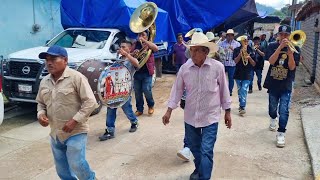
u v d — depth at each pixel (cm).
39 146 557
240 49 725
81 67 619
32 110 787
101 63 643
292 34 533
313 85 1116
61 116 332
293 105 838
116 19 878
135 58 621
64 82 329
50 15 1066
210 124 380
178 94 398
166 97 938
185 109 396
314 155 493
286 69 538
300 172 458
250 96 964
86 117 329
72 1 901
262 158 504
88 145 559
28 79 691
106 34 851
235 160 496
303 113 729
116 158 508
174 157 511
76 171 346
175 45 1142
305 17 1612
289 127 654
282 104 546
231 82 919
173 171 462
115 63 547
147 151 535
